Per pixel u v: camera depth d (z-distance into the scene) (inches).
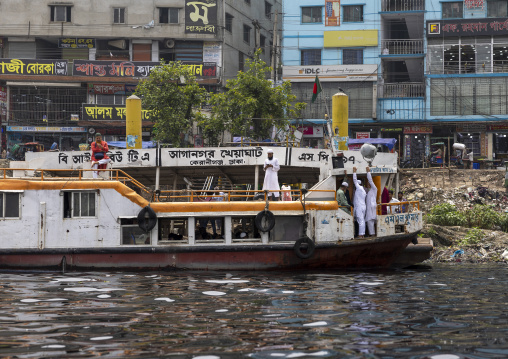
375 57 1815.9
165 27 1921.8
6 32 1935.3
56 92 1878.7
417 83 1792.6
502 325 383.2
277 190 674.8
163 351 315.9
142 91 1518.2
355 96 1803.6
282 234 676.1
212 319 396.5
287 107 1508.4
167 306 443.8
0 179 667.4
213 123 1457.9
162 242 669.9
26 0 1940.2
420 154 1790.1
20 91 1875.0
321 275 638.5
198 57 1943.9
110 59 1947.6
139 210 668.7
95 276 618.5
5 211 669.3
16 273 643.5
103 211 669.9
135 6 1929.1
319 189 717.3
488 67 1733.5
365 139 1643.7
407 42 1819.6
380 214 728.3
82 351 315.6
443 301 473.1
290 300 472.7
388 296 497.0
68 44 1946.4
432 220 1065.5
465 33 1732.3
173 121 1470.2
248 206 669.3
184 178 904.3
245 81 1461.6
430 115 1761.8
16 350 317.1
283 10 1866.4
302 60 1863.9
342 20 1838.1
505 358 306.7
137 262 665.6
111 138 1854.1
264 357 304.8
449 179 1375.5
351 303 460.4
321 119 1803.6
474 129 1752.0
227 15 1982.0
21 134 1868.8
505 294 511.2
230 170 851.4
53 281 578.9
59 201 669.3
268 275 633.0
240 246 665.0
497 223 1049.5
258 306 445.4
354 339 343.9
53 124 1865.2
